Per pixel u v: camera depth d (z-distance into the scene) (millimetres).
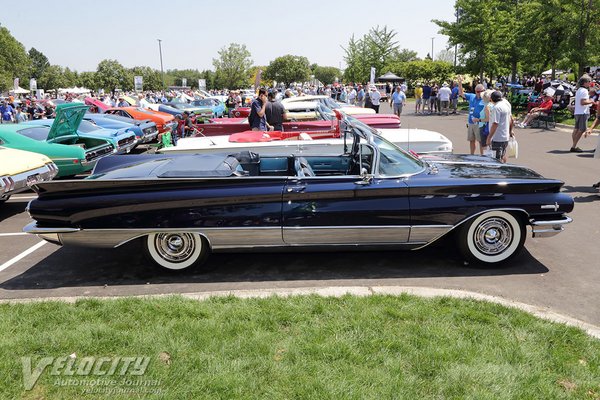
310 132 8430
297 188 4883
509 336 3447
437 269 5082
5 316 3939
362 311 3846
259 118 10289
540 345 3322
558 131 16016
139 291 4742
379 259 5414
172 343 3404
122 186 4906
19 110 26062
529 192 4926
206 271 5211
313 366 3098
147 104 24922
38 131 10109
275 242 4984
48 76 99500
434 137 8844
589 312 4062
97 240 4969
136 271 5289
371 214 4910
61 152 9633
